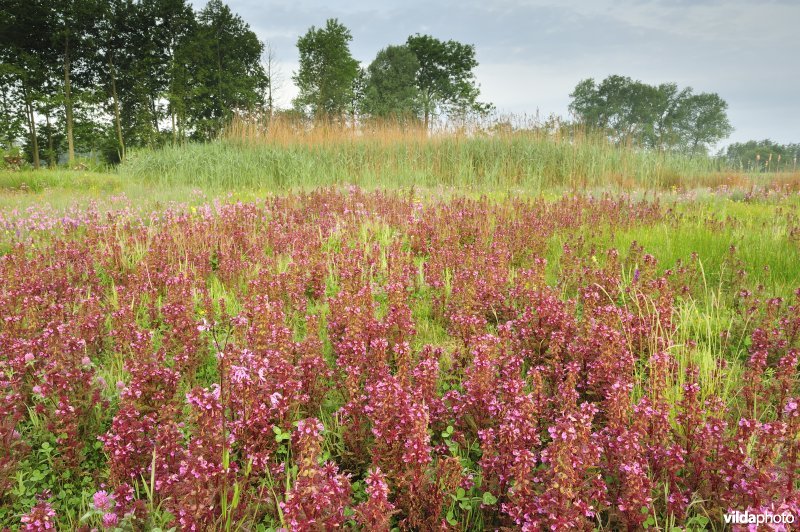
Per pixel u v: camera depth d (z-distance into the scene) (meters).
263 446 3.12
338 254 7.14
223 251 7.40
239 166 17.47
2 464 2.91
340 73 55.62
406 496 2.77
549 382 4.00
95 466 3.34
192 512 2.44
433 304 5.78
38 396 3.67
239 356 3.52
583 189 16.08
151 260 6.84
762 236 7.87
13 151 36.88
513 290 5.73
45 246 8.00
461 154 17.59
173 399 3.46
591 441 2.92
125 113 49.66
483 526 2.85
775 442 2.59
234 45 52.09
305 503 2.31
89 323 4.61
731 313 5.52
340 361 3.98
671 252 7.32
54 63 45.22
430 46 66.38
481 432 2.97
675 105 95.69
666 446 3.05
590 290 5.31
